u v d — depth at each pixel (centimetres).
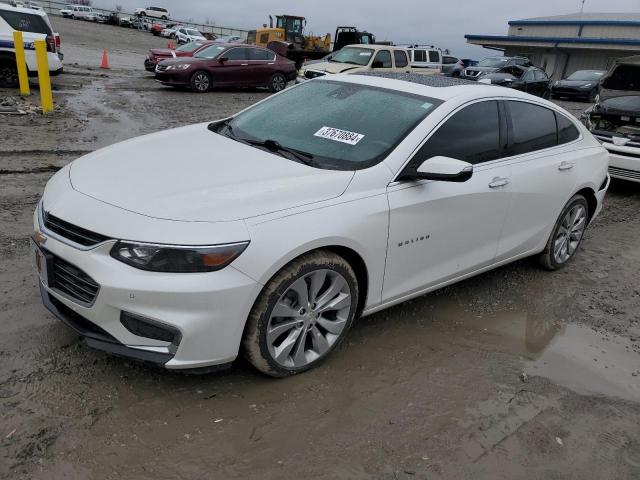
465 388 322
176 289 254
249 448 259
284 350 298
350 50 1816
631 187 880
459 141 372
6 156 722
